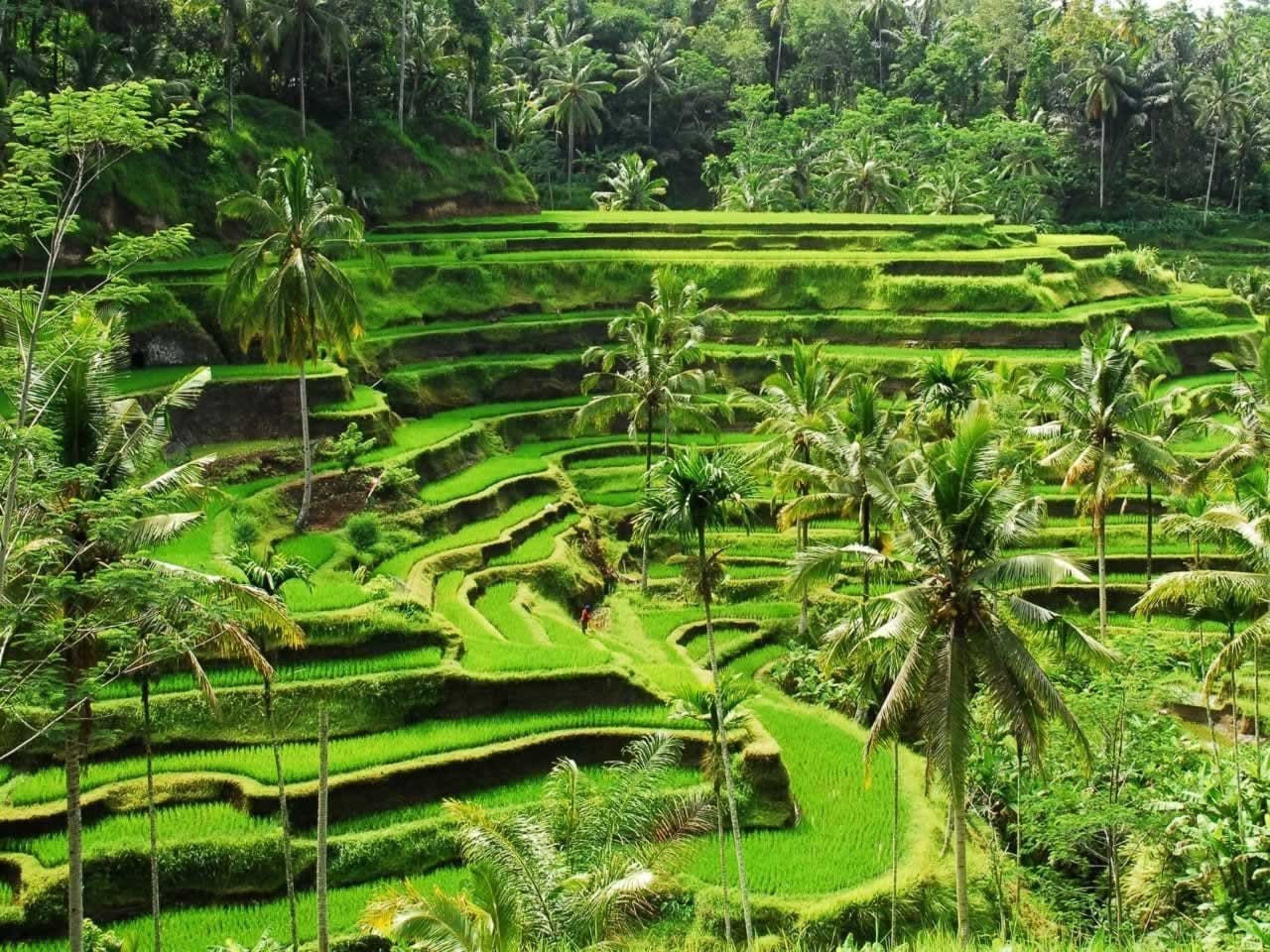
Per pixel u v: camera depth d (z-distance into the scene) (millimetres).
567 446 66875
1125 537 57500
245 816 30828
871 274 80250
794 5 143500
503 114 104062
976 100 137625
